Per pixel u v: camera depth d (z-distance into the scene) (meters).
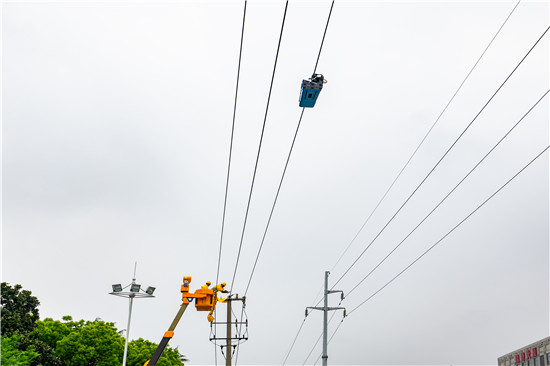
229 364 38.69
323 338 39.19
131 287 28.80
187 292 21.64
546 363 86.00
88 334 59.31
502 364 103.56
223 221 24.88
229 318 39.59
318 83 12.46
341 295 39.88
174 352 70.88
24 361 45.59
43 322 63.06
